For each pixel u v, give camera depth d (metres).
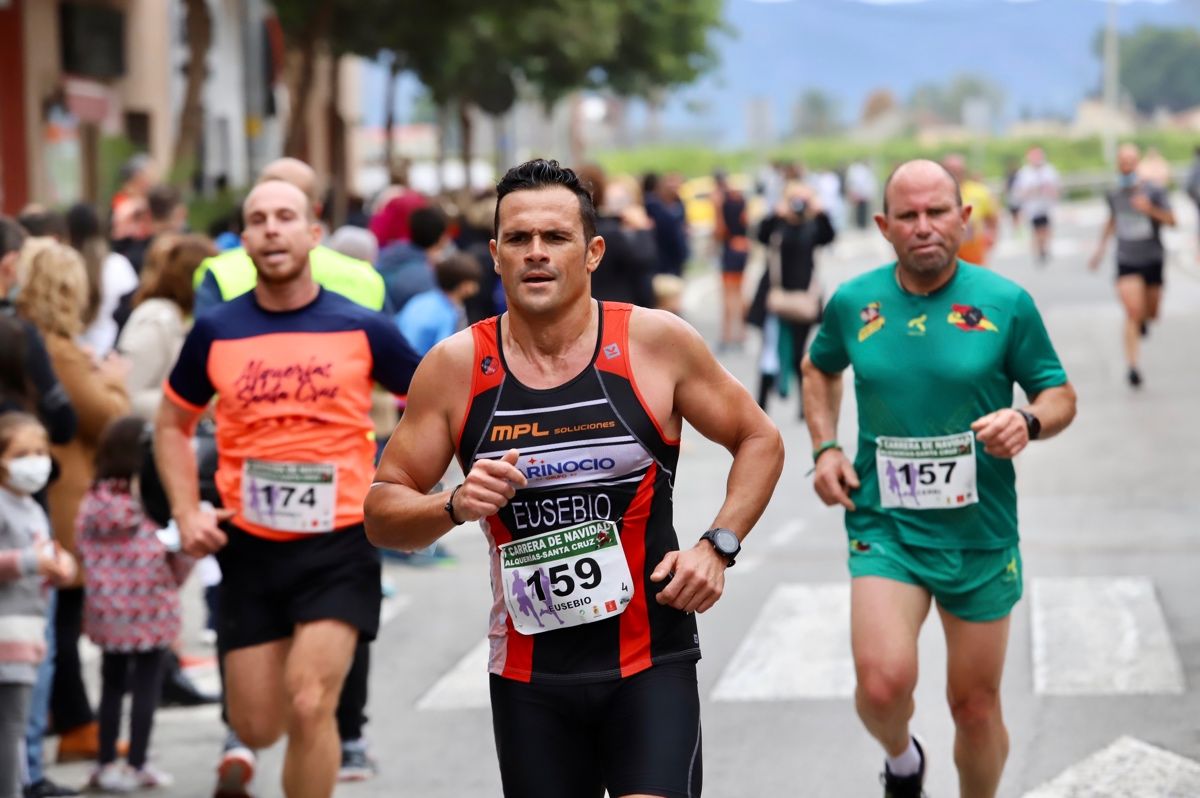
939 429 14.37
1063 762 16.81
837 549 27.34
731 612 23.53
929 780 16.83
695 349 10.98
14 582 15.40
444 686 21.34
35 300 19.41
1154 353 49.22
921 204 14.21
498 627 10.95
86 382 19.41
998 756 14.63
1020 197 88.06
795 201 39.31
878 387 14.52
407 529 10.74
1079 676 19.62
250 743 15.45
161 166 69.12
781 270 39.62
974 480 14.27
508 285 10.67
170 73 70.81
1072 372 45.78
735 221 58.31
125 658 18.16
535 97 104.19
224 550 15.40
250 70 53.12
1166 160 189.62
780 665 20.94
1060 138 193.62
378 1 66.19
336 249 25.72
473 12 67.38
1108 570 24.47
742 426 11.20
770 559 26.73
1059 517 28.19
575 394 10.74
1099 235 113.06
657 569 10.64
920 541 14.35
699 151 189.62
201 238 21.86
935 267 14.27
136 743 18.03
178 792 17.91
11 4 55.22
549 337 10.77
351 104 114.94
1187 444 34.34
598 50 85.38
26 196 56.12
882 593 14.24
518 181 10.66
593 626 10.73
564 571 10.67
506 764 10.84
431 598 26.02
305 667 14.85
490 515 10.81
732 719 19.00
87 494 18.30
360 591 15.22
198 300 17.66
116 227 30.73
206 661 23.02
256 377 15.26
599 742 10.91
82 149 60.00
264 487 15.14
